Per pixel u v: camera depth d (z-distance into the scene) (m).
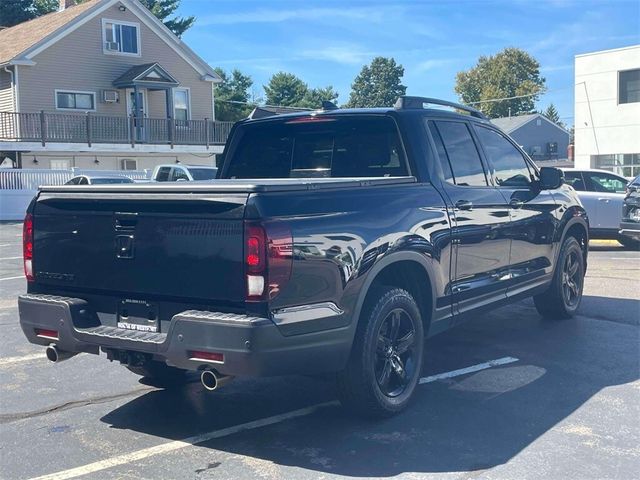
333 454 4.57
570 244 7.93
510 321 8.17
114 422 5.19
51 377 6.26
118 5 32.69
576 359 6.65
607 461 4.45
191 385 6.05
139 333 4.59
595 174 15.23
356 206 4.82
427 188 5.62
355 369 4.83
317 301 4.44
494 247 6.34
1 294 10.40
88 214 4.81
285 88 63.69
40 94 30.59
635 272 11.66
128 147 32.06
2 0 48.72
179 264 4.43
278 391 5.87
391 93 88.44
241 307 4.22
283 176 6.51
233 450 4.66
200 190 4.31
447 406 5.41
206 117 36.69
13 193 25.89
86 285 4.88
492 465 4.39
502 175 6.75
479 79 85.00
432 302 5.55
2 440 4.86
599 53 27.72
